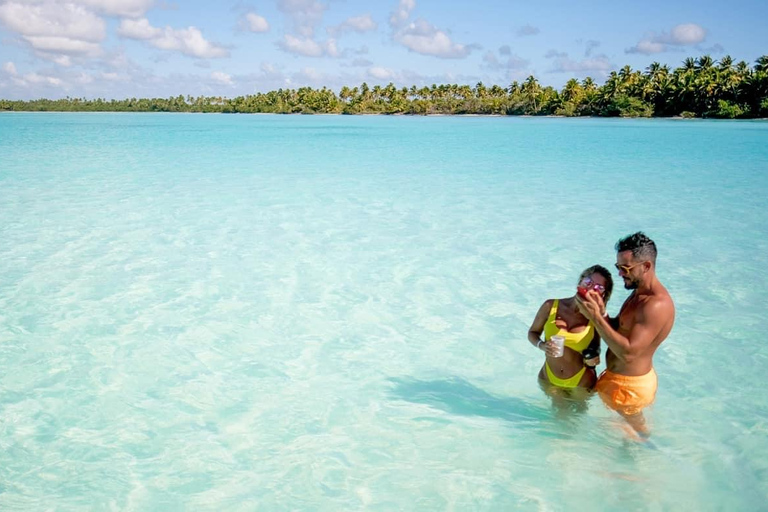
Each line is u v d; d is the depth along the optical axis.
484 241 10.42
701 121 79.50
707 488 3.77
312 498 3.70
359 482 3.86
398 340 6.25
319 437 4.40
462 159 26.08
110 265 8.83
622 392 4.30
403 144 36.75
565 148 32.81
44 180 17.92
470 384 5.26
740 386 5.20
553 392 4.62
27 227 11.24
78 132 50.00
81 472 3.95
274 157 26.83
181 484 3.84
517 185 17.45
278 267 8.81
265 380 5.34
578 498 3.67
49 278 8.16
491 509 3.58
